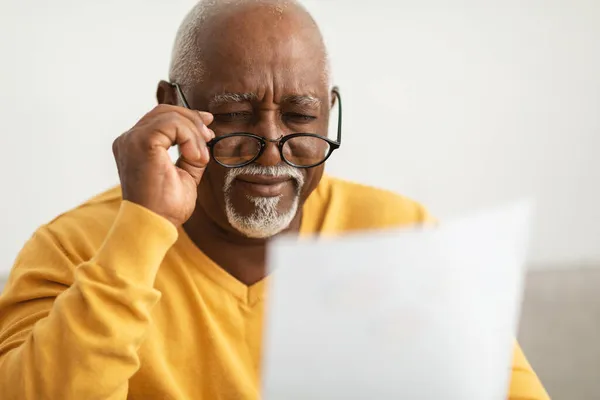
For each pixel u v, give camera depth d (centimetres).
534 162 334
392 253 68
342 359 69
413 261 69
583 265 344
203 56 106
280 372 69
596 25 324
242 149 106
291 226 120
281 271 67
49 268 109
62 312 89
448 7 314
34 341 90
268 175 106
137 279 90
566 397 238
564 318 291
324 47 110
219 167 106
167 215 95
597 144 335
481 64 321
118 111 293
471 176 331
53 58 281
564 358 262
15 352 94
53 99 284
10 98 279
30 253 113
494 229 73
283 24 106
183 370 108
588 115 332
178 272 112
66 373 87
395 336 70
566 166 336
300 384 69
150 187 94
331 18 306
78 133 290
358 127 318
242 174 106
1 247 291
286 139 106
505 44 321
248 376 109
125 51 288
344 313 68
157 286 111
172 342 108
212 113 106
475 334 73
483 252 72
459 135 326
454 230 70
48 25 278
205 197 110
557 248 343
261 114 106
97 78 287
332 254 67
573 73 327
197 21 108
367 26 310
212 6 108
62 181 293
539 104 329
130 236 91
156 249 92
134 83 292
